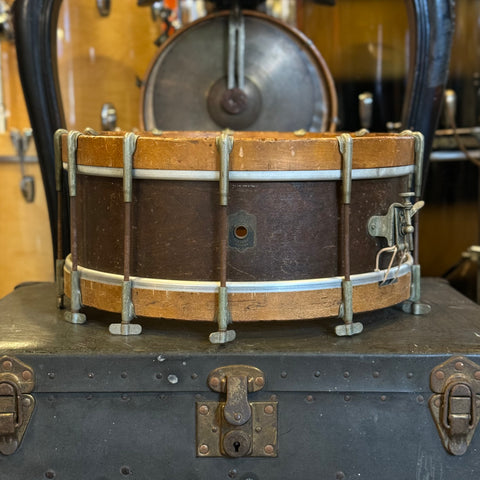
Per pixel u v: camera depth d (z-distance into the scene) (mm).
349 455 1116
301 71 1719
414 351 1103
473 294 1869
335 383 1093
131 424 1110
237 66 1706
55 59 1552
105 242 1178
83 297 1222
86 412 1109
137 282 1146
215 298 1116
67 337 1163
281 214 1113
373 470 1119
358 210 1157
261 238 1114
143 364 1088
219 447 1109
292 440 1110
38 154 1562
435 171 1982
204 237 1115
